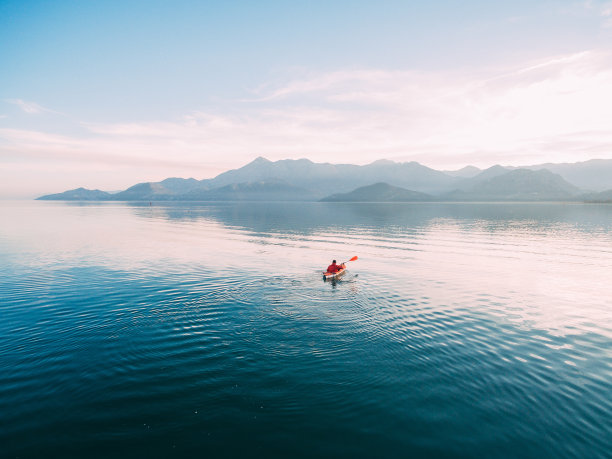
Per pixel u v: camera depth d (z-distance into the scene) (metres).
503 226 91.81
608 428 11.21
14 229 83.12
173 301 24.48
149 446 10.47
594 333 19.11
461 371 14.74
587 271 35.34
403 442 10.59
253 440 10.72
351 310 22.30
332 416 11.79
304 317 20.89
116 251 49.00
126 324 19.92
